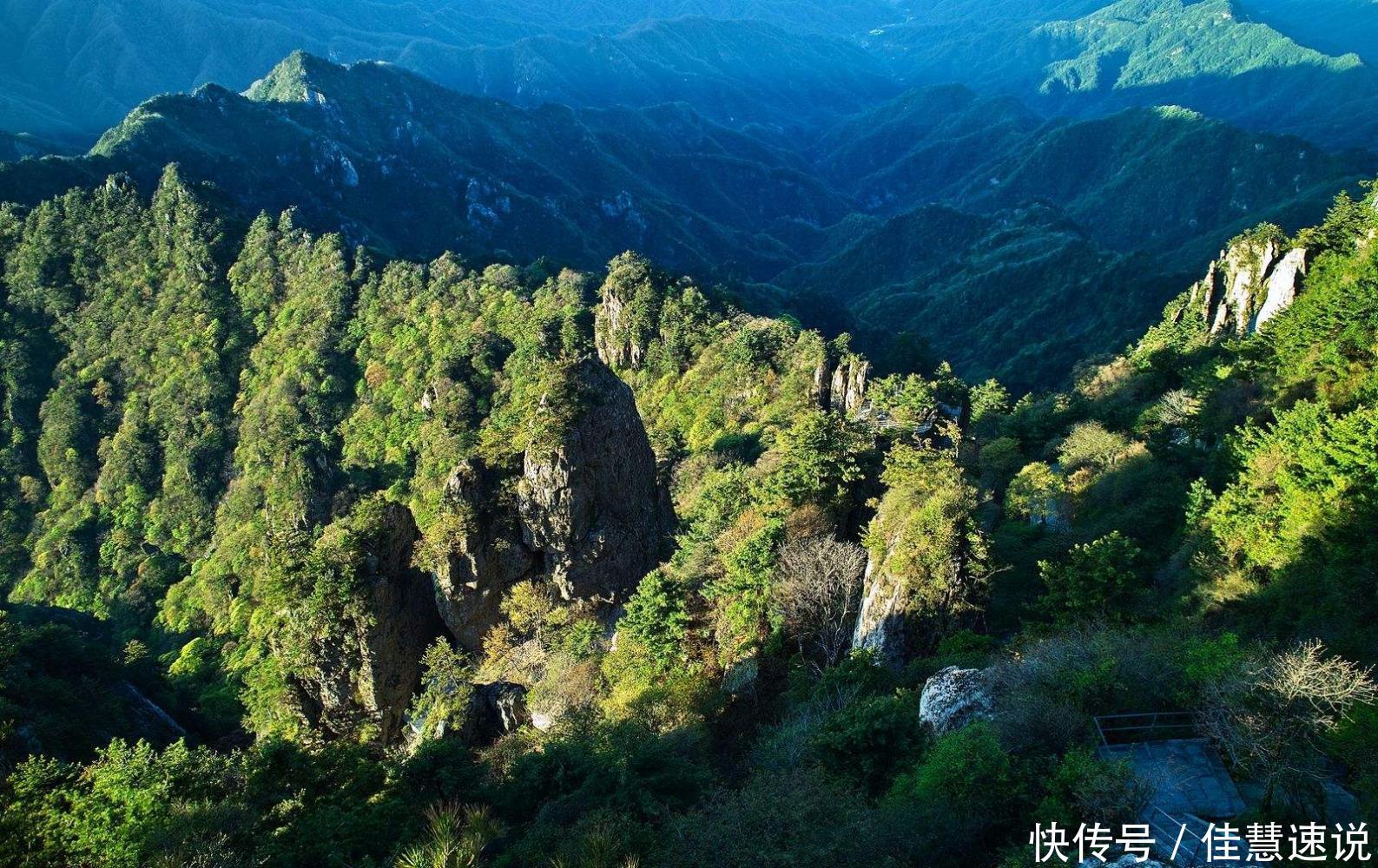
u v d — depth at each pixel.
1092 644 33.28
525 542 65.00
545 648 60.50
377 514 64.06
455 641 65.38
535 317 144.62
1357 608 35.72
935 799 27.52
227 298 170.00
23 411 159.62
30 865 36.47
